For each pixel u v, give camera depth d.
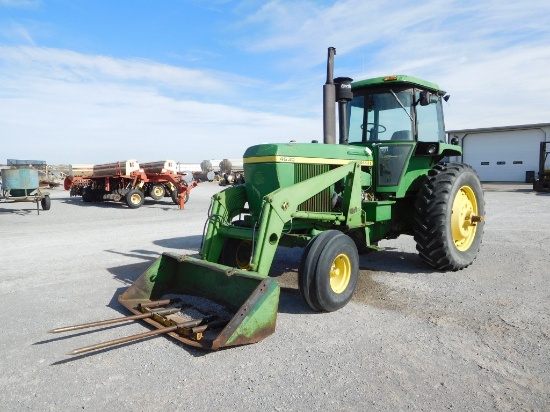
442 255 5.23
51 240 8.66
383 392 2.62
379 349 3.23
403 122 5.43
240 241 5.02
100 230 10.15
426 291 4.67
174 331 3.43
